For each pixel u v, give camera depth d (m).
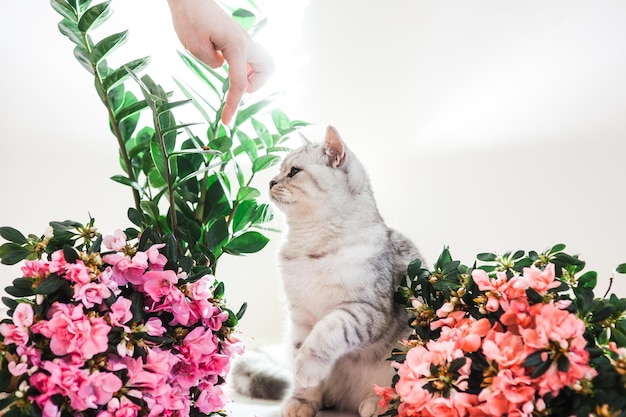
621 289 2.10
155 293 1.22
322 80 2.57
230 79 1.53
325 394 1.74
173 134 1.58
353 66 2.54
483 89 2.34
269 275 2.63
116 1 2.62
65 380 1.07
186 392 1.26
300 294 1.67
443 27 2.40
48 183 2.60
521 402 1.09
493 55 2.32
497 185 2.30
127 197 2.63
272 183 1.75
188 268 1.31
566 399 1.11
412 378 1.21
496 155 2.31
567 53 2.21
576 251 2.17
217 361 1.30
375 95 2.51
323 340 1.51
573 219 2.18
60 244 1.27
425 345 1.31
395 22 2.47
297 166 1.72
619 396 1.06
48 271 1.17
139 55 2.64
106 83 1.52
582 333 1.12
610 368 1.10
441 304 1.40
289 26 2.03
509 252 1.38
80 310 1.12
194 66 1.68
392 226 2.00
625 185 2.12
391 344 1.65
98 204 2.62
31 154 2.59
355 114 2.54
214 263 1.58
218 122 1.69
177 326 1.28
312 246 1.65
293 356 1.72
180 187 1.63
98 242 1.23
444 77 2.40
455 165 2.38
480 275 1.26
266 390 1.85
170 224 1.59
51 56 2.60
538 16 2.26
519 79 2.28
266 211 1.73
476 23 2.35
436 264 1.47
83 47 1.52
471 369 1.19
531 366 1.09
